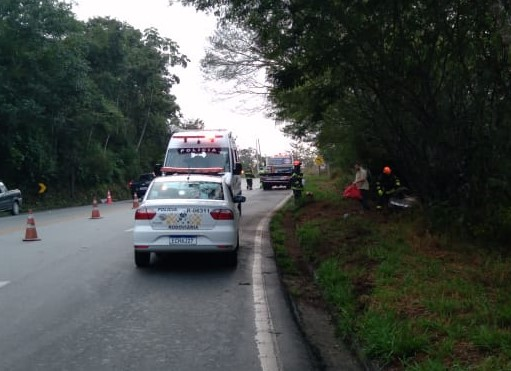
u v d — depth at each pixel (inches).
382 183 653.9
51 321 280.5
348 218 574.6
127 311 299.0
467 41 383.9
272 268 417.7
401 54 416.2
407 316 241.4
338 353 237.0
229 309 303.9
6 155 1343.5
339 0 370.0
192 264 433.1
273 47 449.1
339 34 397.4
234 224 409.7
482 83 386.6
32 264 432.5
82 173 1705.2
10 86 1228.5
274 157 1734.7
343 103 580.4
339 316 268.1
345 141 762.2
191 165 677.9
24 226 732.0
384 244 401.7
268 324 276.8
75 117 1507.1
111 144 2042.3
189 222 396.5
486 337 203.5
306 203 841.5
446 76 434.3
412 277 305.4
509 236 400.8
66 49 1339.8
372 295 277.9
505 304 244.5
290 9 381.4
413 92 438.9
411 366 191.0
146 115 2231.8
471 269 324.8
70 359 227.5
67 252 490.0
